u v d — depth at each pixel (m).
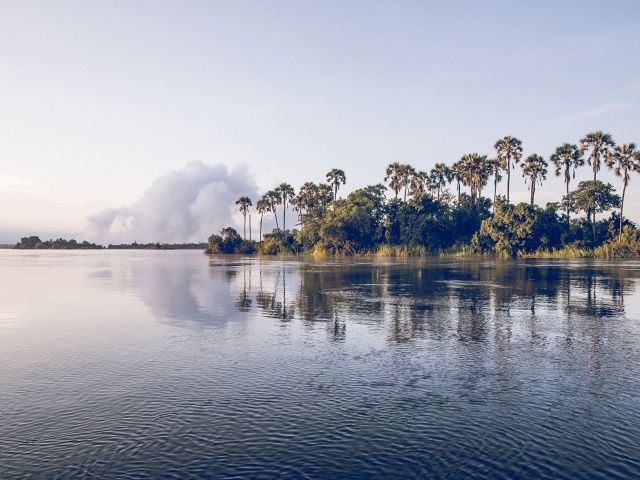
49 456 6.69
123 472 6.25
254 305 22.41
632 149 94.81
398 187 134.50
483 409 8.42
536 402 8.79
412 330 15.82
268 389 9.54
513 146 114.69
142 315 19.45
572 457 6.65
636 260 82.50
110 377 10.40
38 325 17.08
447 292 27.81
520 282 34.78
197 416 8.11
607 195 109.00
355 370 10.89
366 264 69.94
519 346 13.37
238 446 6.98
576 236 110.75
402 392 9.34
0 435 7.38
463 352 12.64
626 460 6.57
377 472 6.23
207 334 15.21
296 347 13.29
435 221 119.31
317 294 27.09
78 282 36.88
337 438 7.24
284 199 165.62
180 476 6.14
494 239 107.75
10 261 87.38
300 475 6.16
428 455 6.71
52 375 10.58
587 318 18.19
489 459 6.59
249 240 175.00
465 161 128.38
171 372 10.78
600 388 9.59
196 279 39.78
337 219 127.06
